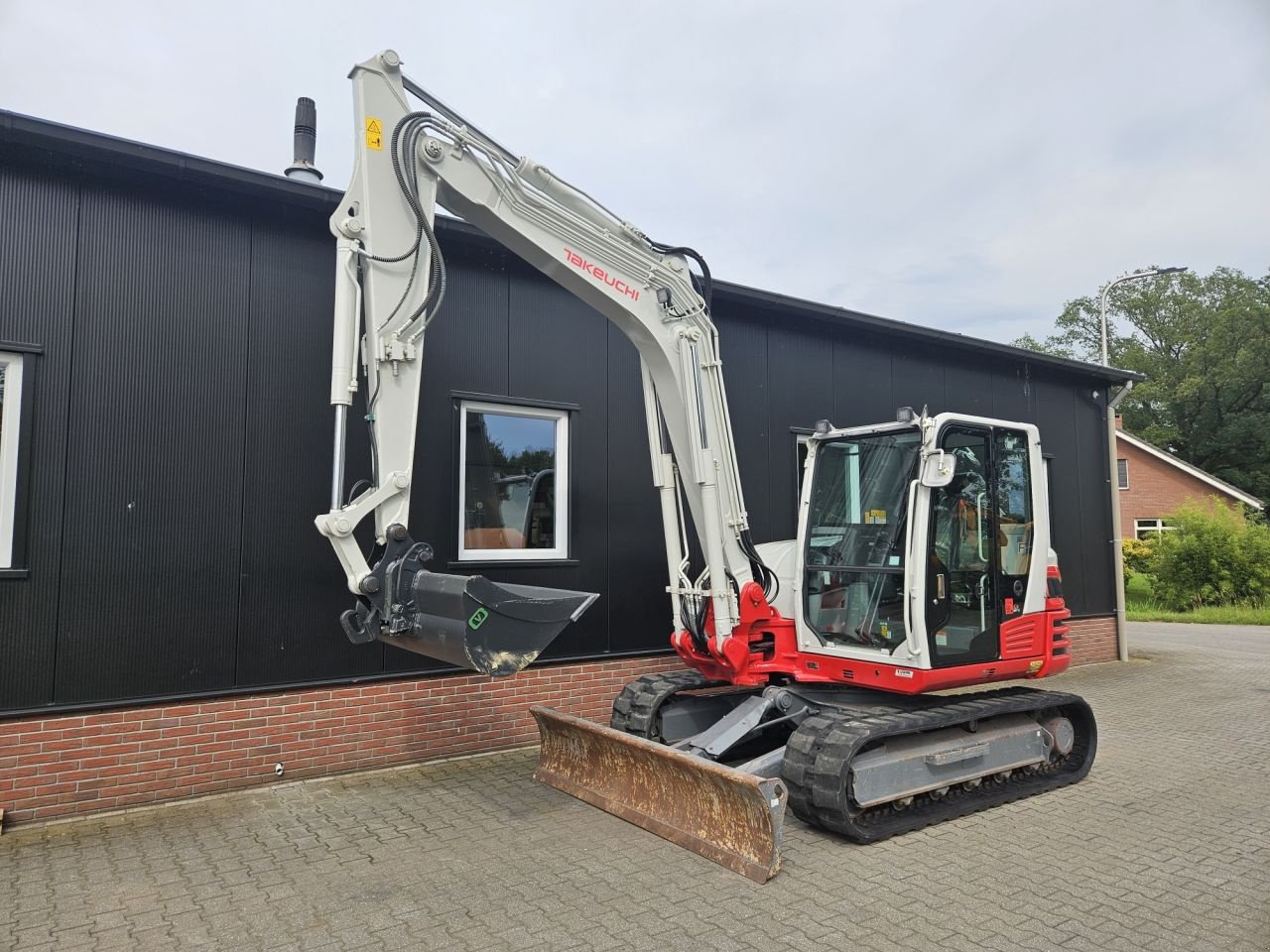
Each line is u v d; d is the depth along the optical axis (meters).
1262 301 39.66
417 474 6.24
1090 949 3.42
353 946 3.47
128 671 5.16
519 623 3.88
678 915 3.72
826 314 8.54
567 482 6.97
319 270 6.01
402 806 5.17
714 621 5.42
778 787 4.11
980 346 9.99
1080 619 11.27
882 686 5.20
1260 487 37.06
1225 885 4.05
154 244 5.44
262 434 5.71
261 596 5.62
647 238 5.30
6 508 4.91
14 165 5.04
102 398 5.20
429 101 4.55
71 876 4.15
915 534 5.09
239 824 4.86
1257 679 10.13
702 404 5.39
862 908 3.79
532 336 6.87
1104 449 11.91
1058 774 5.81
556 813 5.03
